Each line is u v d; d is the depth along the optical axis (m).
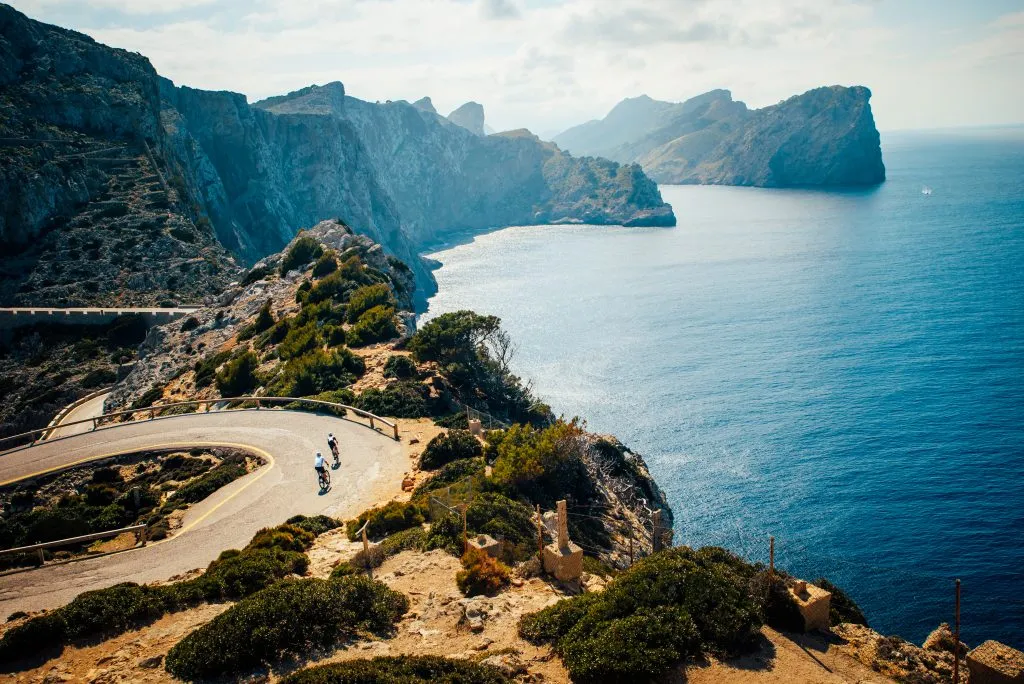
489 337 67.31
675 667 18.89
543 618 21.30
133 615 22.83
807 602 20.80
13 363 112.12
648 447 105.19
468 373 63.38
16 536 37.53
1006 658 17.94
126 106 175.50
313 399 56.03
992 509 84.25
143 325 120.31
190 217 163.00
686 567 22.80
